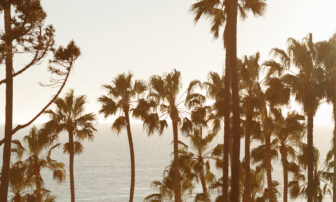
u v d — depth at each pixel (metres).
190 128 32.97
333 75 25.53
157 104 33.56
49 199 40.44
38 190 38.16
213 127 33.91
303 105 25.36
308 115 25.73
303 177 35.28
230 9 22.25
